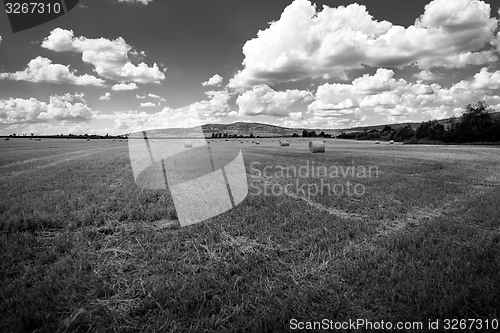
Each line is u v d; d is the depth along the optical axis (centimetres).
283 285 412
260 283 404
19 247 516
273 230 630
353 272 440
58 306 352
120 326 327
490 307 340
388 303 361
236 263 482
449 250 505
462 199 920
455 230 623
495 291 374
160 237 593
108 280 431
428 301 356
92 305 364
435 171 1593
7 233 604
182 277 430
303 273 446
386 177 1370
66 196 916
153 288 393
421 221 716
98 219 697
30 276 426
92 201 863
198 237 595
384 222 705
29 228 639
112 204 841
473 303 355
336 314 346
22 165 1845
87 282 412
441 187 1108
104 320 338
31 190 1041
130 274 451
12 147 4216
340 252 518
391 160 2223
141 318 343
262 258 500
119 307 362
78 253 503
